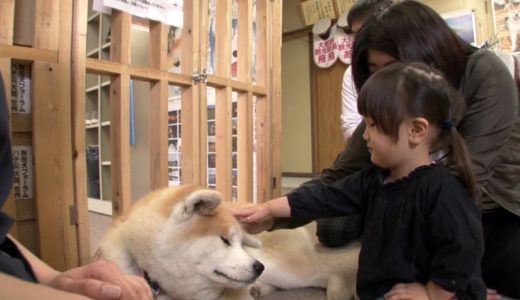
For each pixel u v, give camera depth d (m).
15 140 1.22
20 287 0.36
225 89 1.92
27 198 1.24
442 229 0.91
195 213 1.01
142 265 1.00
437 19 1.13
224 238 1.03
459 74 1.15
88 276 0.61
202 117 1.78
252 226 1.26
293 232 1.58
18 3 1.26
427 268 0.97
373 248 1.03
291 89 4.64
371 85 0.97
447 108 0.97
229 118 1.94
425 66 1.00
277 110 2.29
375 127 0.97
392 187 1.01
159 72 1.59
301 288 1.42
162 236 0.98
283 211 1.21
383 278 1.00
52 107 1.25
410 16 1.11
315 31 4.24
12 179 0.51
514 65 1.61
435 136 0.98
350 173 1.39
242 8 2.06
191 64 1.73
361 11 1.56
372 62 1.18
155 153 1.64
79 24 1.31
